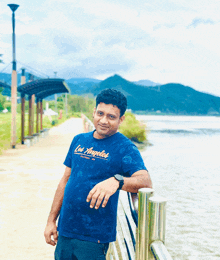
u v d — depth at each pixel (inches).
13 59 573.6
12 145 587.5
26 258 152.3
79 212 73.2
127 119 1325.0
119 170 71.6
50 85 651.5
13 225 198.4
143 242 53.2
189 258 229.3
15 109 585.9
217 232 277.6
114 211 74.1
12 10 549.6
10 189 290.4
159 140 1482.5
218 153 974.4
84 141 77.9
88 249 72.0
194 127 3316.9
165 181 506.3
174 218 313.7
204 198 395.9
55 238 85.2
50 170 381.4
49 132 1004.6
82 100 4111.7
